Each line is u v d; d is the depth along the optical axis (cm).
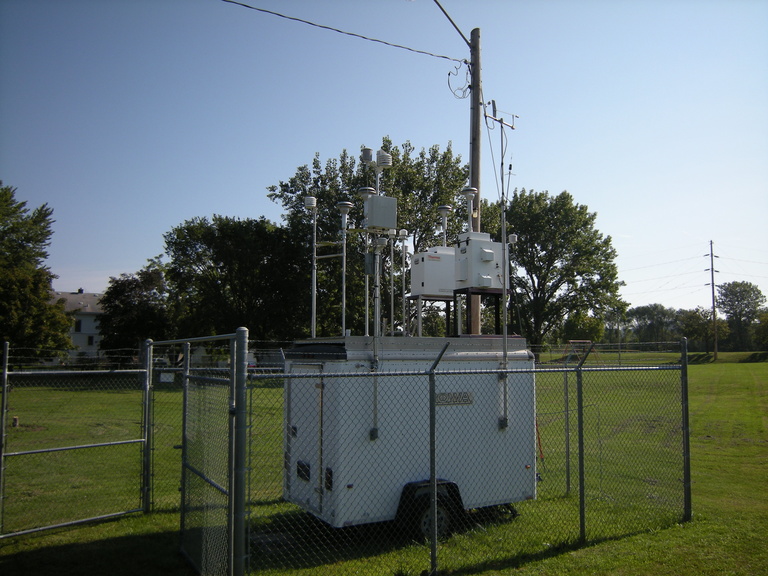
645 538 624
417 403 623
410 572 515
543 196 5038
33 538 626
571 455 1119
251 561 545
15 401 1909
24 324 3478
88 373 696
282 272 3897
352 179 3434
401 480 606
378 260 653
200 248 4075
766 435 1402
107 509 734
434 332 3114
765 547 592
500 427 677
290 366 686
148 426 743
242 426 431
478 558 550
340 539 610
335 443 581
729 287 9825
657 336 9781
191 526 559
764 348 6412
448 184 3472
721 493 838
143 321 4506
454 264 841
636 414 1581
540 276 4988
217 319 3938
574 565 539
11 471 935
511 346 713
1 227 4941
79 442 1195
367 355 602
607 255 5069
